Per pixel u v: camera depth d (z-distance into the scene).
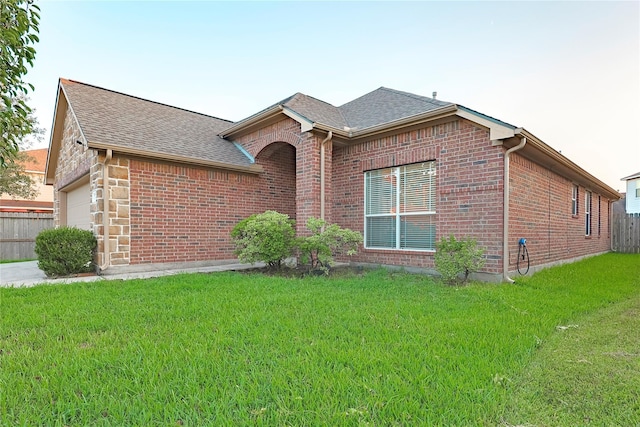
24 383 2.46
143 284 6.29
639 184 26.38
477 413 2.12
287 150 11.80
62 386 2.40
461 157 7.43
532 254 8.26
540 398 2.35
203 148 10.41
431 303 4.98
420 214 8.28
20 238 13.61
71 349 3.12
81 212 10.34
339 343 3.32
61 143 12.10
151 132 9.86
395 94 11.22
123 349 3.10
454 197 7.54
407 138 8.43
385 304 4.90
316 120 9.43
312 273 8.07
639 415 2.15
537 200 8.62
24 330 3.66
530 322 4.10
